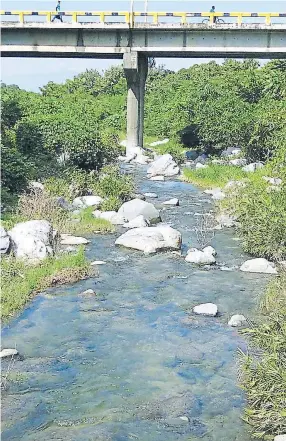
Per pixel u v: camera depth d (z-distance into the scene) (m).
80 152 26.67
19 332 11.70
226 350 11.01
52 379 9.97
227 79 49.56
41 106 36.34
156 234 17.70
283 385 8.48
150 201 24.86
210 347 11.15
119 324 12.19
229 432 8.54
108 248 17.38
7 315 12.41
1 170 20.86
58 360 10.62
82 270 15.01
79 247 17.12
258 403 8.83
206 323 12.27
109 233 19.06
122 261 16.27
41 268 14.76
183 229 20.02
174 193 26.97
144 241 17.31
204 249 17.14
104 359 10.68
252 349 10.86
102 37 40.31
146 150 43.22
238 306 13.16
